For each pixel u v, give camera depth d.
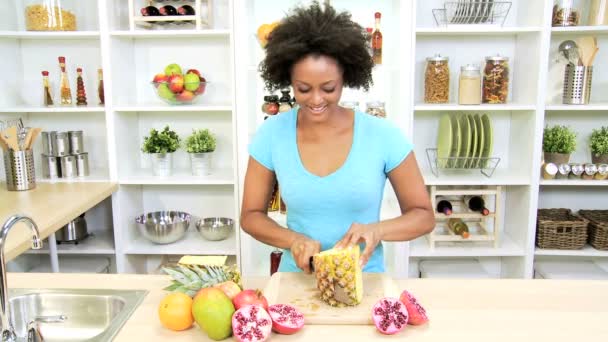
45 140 2.59
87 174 2.66
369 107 2.42
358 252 1.13
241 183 2.51
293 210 1.41
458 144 2.47
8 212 1.97
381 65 2.43
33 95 2.78
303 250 1.24
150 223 2.62
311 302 1.15
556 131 2.58
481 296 1.19
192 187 2.90
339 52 1.18
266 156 1.41
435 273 2.73
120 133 2.58
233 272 1.18
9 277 1.34
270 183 1.45
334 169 1.35
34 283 1.30
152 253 2.62
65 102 2.62
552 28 2.36
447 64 2.54
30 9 2.46
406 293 1.09
